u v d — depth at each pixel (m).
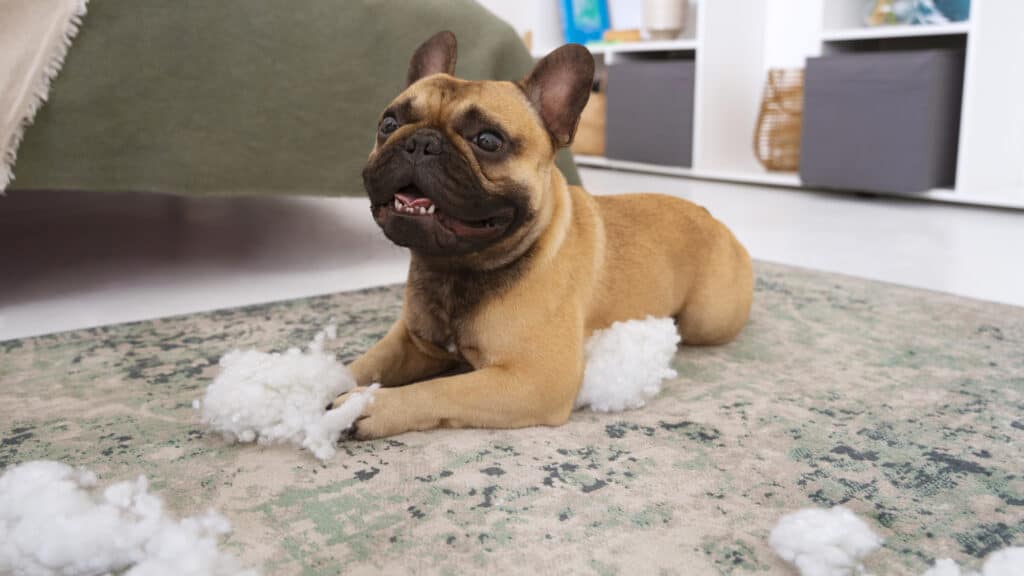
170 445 1.19
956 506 1.04
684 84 3.13
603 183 3.10
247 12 1.93
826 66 2.78
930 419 1.32
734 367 1.56
